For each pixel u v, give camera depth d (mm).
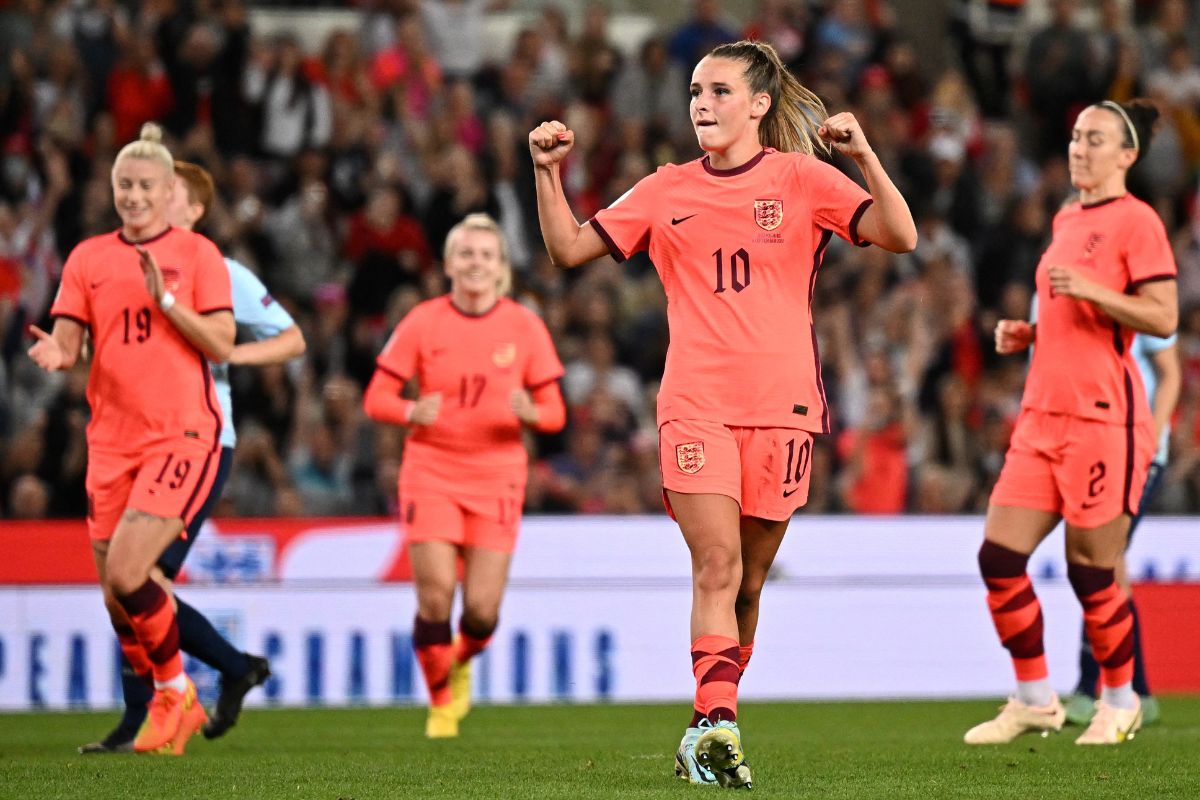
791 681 36250
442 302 27391
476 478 26781
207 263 21906
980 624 36938
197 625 23641
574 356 44281
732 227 16844
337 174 47656
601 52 52656
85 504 38375
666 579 36094
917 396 45344
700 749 15844
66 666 33781
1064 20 55281
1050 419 22234
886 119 51781
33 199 44781
